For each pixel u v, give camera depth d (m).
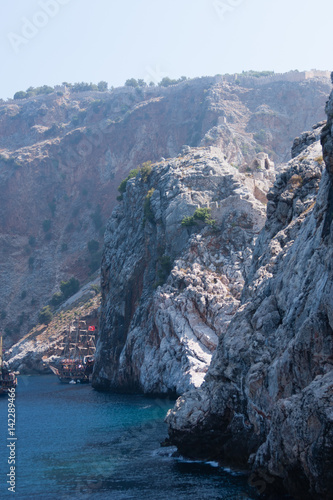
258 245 66.88
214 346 92.94
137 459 53.25
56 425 76.06
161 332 100.50
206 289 99.69
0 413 93.81
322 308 39.09
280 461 37.28
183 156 140.88
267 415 43.22
